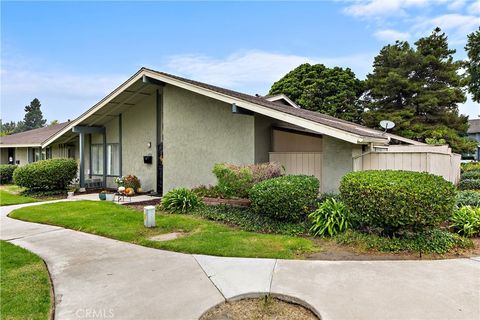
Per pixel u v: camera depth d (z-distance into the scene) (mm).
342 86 26719
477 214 6379
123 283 4199
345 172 8070
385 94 24453
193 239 6129
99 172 15828
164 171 11883
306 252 5359
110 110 13961
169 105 11734
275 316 3354
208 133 10766
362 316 3250
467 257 5074
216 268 4680
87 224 7551
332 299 3629
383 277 4246
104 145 15445
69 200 11547
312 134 10633
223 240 6031
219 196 9469
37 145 18234
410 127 22734
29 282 4258
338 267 4637
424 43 24609
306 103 26625
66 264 4965
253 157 9656
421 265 4695
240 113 9391
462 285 3977
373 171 6344
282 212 6812
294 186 6828
